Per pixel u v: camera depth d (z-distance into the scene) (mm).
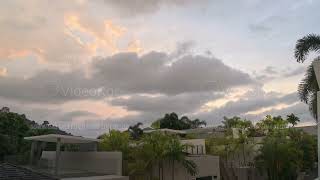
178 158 29906
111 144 31641
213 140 44062
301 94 27719
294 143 48281
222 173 41156
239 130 47625
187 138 44750
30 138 27391
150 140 30125
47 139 27812
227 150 43531
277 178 42031
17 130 46312
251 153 45062
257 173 43969
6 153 39938
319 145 21312
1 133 43625
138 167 29141
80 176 25906
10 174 17891
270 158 41969
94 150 31844
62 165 31859
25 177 18172
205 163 35750
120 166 28047
